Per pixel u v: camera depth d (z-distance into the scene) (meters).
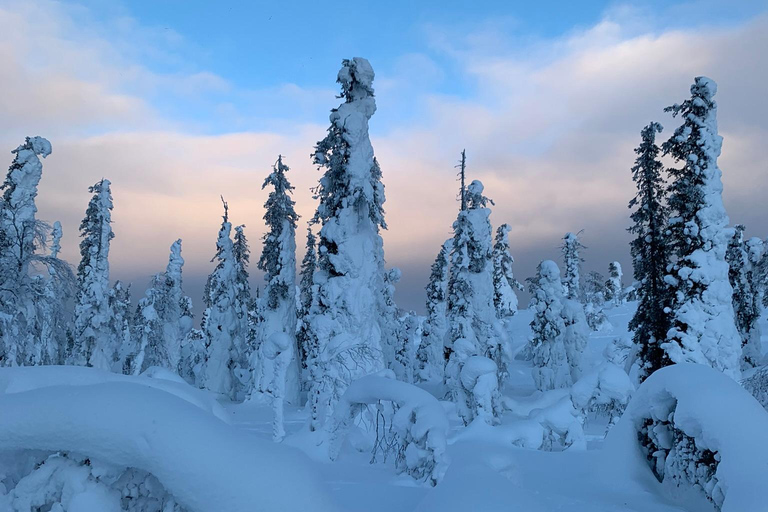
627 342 25.61
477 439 12.77
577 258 54.97
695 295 22.17
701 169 22.73
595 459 8.69
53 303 23.33
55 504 3.27
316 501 3.12
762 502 5.30
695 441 6.57
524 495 5.05
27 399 3.37
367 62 22.77
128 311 46.66
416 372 43.62
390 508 7.59
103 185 39.09
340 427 12.88
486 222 32.19
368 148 22.27
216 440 3.17
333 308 20.86
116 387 3.42
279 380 17.11
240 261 43.62
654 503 7.12
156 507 3.28
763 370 19.78
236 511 2.99
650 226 25.02
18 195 28.84
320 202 23.03
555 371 34.78
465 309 30.94
